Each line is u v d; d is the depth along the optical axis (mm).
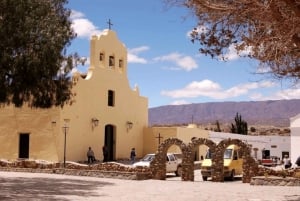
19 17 18125
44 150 33969
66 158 34000
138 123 44094
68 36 20469
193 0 10172
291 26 9188
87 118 36688
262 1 9359
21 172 29594
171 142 27016
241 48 10641
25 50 18281
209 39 10930
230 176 27641
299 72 10609
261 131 87438
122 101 41625
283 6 9172
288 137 54906
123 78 41969
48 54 18516
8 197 16422
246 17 10016
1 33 17562
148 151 44344
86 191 19328
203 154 46781
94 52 38000
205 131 49281
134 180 25719
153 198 17297
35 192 18344
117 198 17094
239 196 18156
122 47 42062
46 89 20406
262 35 9781
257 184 23438
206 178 27953
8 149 35219
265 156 55656
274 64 10430
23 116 34938
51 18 19734
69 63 21250
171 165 30156
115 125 40469
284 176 24031
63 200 16094
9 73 18172
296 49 9805
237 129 72438
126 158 41875
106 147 38656
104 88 39094
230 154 28625
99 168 27594
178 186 22500
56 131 33688
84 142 36250
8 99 19625
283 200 16812
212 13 10258
